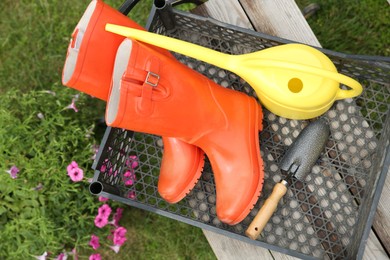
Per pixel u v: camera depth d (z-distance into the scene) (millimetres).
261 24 1164
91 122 1393
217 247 1145
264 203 1005
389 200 1073
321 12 1412
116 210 1362
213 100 967
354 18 1387
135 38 872
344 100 1077
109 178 1084
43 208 1241
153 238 1419
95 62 897
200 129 971
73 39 901
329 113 1086
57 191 1262
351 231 1044
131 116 850
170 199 1045
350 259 971
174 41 868
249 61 902
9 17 1557
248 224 1078
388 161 935
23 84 1517
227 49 1134
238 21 1173
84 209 1333
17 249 1306
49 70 1516
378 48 1378
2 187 1263
